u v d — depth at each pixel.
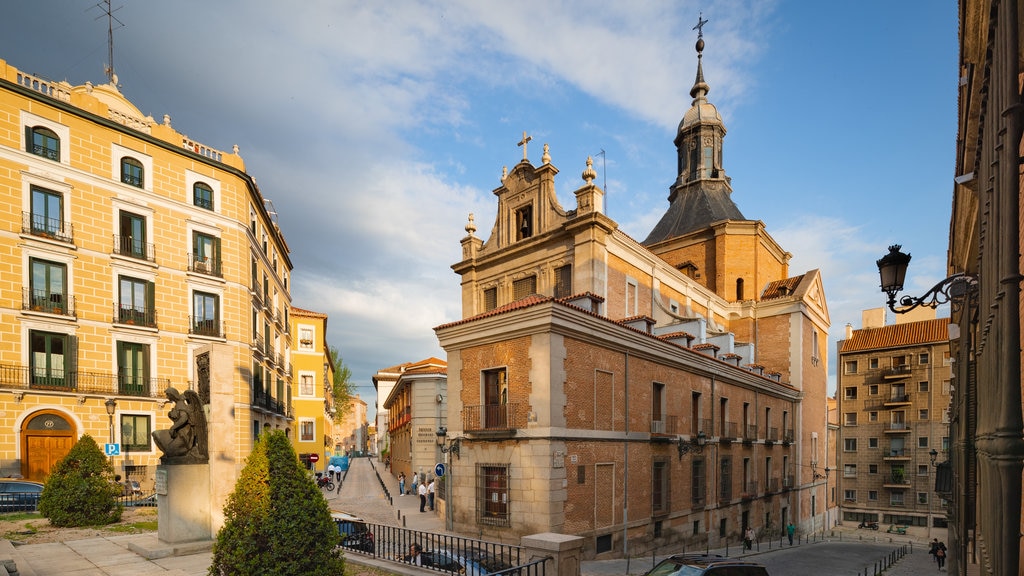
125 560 11.06
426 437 38.94
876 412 58.75
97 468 16.42
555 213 30.42
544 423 17.59
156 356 28.25
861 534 52.25
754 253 42.19
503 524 18.53
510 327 19.05
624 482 20.61
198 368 13.75
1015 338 3.84
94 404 25.83
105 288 26.88
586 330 19.22
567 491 17.86
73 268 25.92
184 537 12.05
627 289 30.73
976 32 6.63
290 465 8.54
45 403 24.44
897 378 57.03
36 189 25.23
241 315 32.03
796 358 39.56
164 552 11.36
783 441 35.78
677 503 23.75
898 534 54.31
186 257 29.95
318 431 55.97
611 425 20.30
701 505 25.39
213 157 32.28
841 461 59.84
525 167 32.41
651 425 22.66
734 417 30.14
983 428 6.57
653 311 33.06
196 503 12.32
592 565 17.47
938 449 54.09
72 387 25.22
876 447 58.25
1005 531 3.72
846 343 61.81
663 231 48.44
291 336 55.38
